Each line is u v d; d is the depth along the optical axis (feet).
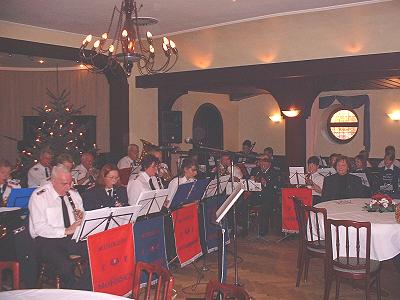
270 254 20.90
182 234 17.62
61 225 14.47
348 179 20.11
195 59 28.40
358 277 13.51
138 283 9.25
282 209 22.89
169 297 8.20
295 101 26.58
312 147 27.73
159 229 15.75
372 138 39.75
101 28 25.61
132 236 13.82
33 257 14.19
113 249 13.14
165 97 31.78
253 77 26.18
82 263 14.46
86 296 8.25
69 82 38.11
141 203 15.17
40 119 34.96
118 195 17.21
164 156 31.24
